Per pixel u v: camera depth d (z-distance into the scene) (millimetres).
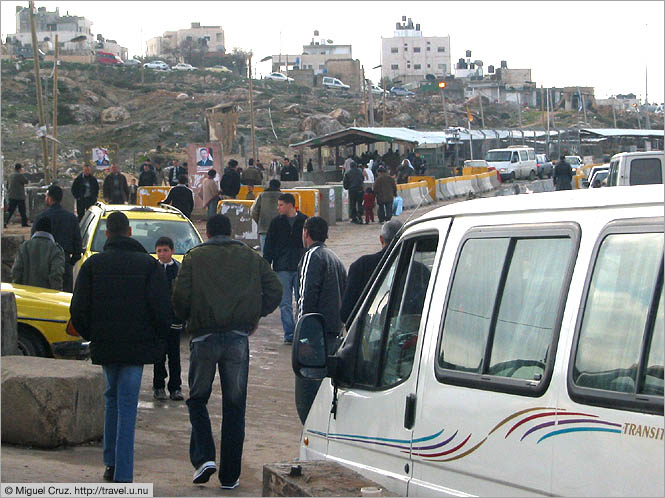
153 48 189625
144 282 6629
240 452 6926
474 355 3766
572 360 3258
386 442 4305
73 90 95812
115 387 6809
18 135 77312
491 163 55219
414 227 4445
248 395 10500
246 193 30312
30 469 7039
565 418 3238
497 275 3736
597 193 3482
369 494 4012
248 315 6793
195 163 30906
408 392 4164
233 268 6789
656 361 2988
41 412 7922
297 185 35438
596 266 3285
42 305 10141
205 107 95875
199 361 6781
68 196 30828
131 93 101688
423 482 3982
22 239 16656
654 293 3049
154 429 8875
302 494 4172
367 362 4652
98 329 6598
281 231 13078
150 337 6676
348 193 31672
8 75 98812
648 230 3133
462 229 4023
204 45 180750
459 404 3771
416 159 47906
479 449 3623
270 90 113812
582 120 113625
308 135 84375
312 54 189250
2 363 8500
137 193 28391
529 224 3637
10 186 27891
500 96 137875
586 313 3271
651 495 2914
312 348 4734
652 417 2941
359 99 114812
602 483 3066
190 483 7137
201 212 30609
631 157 16812
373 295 4746
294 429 9102
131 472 6656
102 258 6637
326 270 8539
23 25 177750
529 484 3354
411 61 184750
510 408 3486
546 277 3494
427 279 4254
